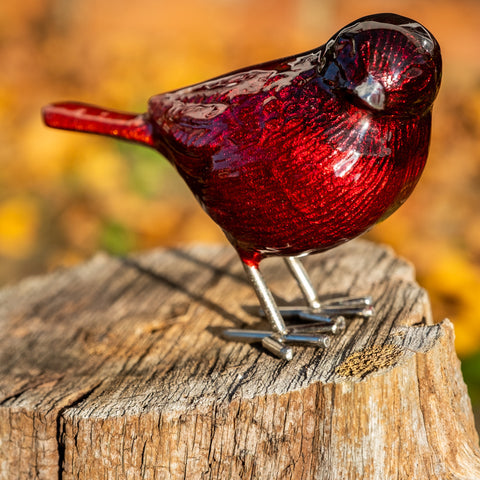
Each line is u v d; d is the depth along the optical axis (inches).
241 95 44.8
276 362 45.8
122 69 92.7
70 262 66.7
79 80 93.3
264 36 115.3
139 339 47.6
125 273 50.4
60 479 45.6
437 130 84.7
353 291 48.2
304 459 44.9
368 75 43.5
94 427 45.1
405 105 43.7
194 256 51.0
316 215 44.5
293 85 44.4
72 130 46.9
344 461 44.8
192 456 45.1
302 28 119.4
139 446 45.1
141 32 118.3
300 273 47.1
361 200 44.4
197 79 89.0
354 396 44.6
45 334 48.1
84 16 123.6
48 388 46.2
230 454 45.0
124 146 72.1
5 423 45.7
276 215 44.6
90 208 71.2
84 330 48.1
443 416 45.3
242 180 44.5
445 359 45.6
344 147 44.0
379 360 45.1
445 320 46.0
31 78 94.1
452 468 45.1
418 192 75.2
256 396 44.8
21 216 69.6
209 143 44.8
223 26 124.6
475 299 60.8
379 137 44.0
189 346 47.0
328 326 46.3
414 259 67.0
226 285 49.4
